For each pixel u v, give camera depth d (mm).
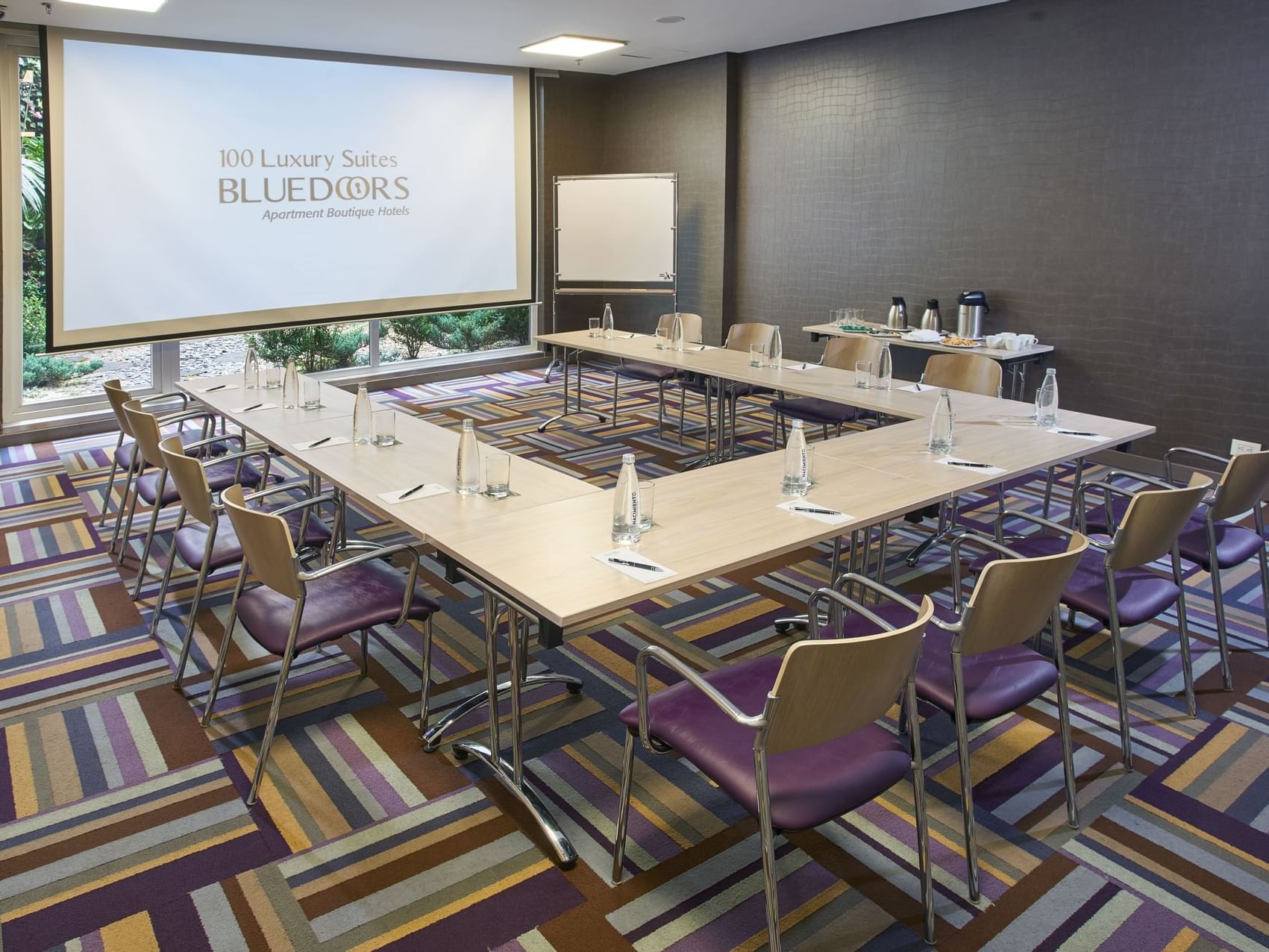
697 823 2725
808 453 3279
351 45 7578
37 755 3035
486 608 2775
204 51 7281
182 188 7348
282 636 2832
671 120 8875
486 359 9562
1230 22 5449
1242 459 3260
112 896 2418
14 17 6309
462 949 2252
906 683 2283
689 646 3799
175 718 3262
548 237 9523
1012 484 5887
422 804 2797
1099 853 2596
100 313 7121
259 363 5047
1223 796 2842
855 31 7363
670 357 6199
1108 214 6148
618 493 2746
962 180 6891
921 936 2305
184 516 3861
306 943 2266
